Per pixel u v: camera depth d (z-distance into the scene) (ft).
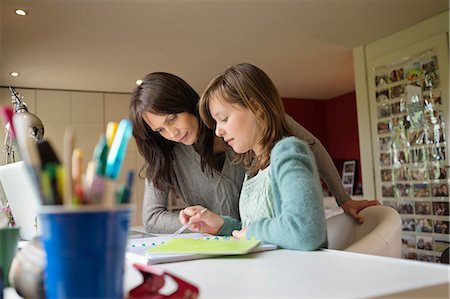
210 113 3.90
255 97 3.46
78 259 1.18
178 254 2.47
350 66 14.11
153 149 4.98
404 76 10.90
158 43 11.01
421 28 10.39
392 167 11.32
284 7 9.16
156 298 1.47
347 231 3.98
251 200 3.73
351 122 18.21
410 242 10.80
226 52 11.96
